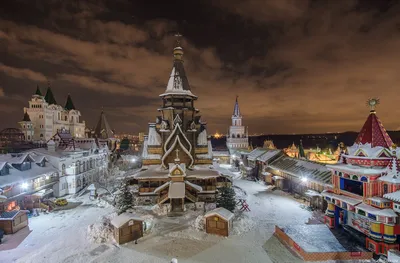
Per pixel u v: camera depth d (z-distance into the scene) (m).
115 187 51.47
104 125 90.31
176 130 43.53
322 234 26.28
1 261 23.44
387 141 24.66
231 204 33.66
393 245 21.23
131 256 23.75
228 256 23.62
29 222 33.38
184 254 24.05
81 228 30.69
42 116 104.62
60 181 46.09
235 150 91.88
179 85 46.53
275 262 22.56
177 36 47.44
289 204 39.91
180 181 37.75
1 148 71.50
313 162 44.72
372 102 26.00
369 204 23.23
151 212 35.72
